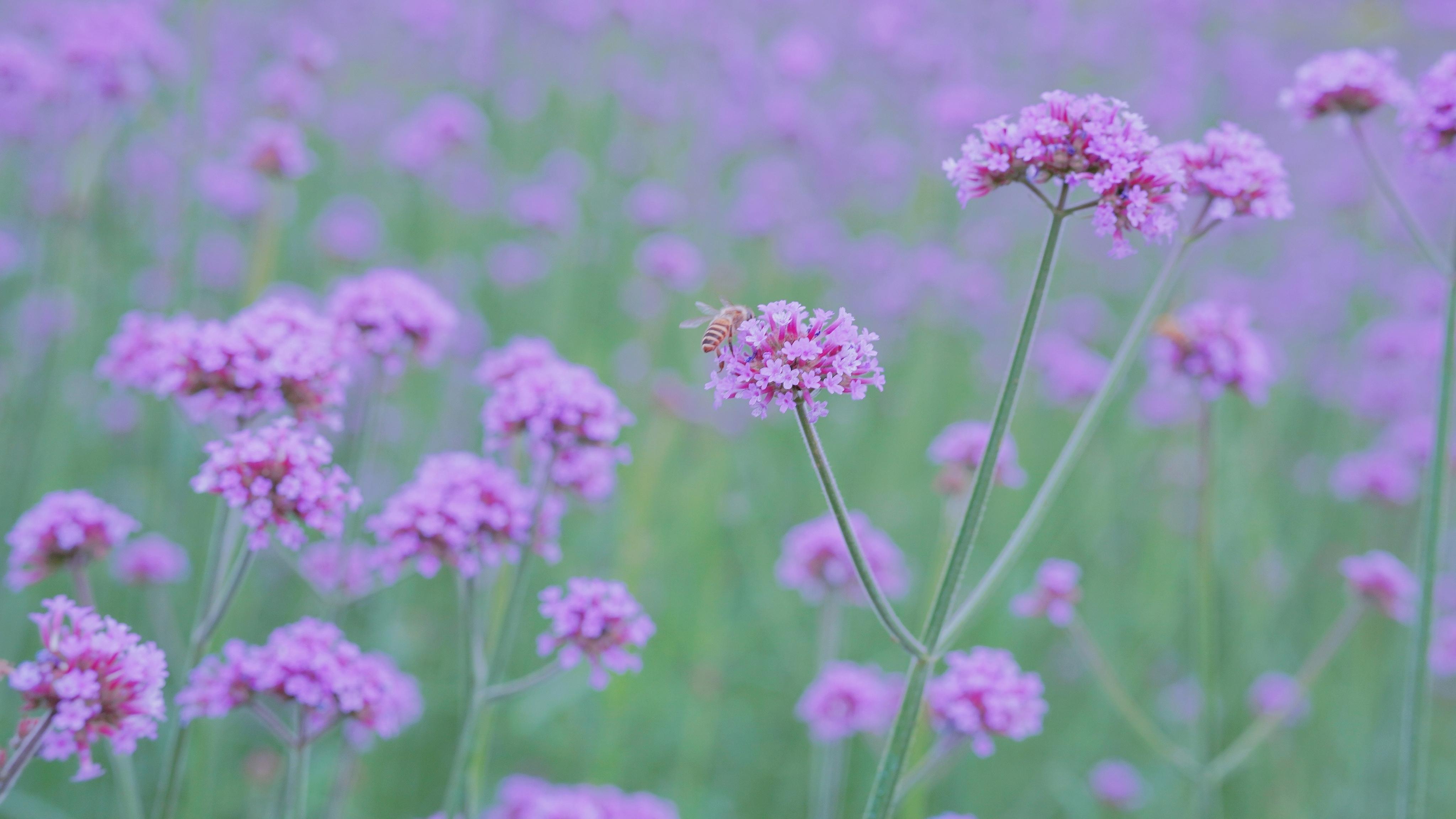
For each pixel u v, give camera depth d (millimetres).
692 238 1770
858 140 2164
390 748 1080
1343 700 1299
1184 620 1296
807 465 1506
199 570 1159
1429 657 807
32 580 806
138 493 1228
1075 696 1303
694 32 2020
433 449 1331
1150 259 1921
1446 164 808
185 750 781
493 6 1890
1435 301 1738
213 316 1364
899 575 957
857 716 912
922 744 902
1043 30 2121
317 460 769
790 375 697
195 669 781
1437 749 1322
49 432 1218
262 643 1144
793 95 2043
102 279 1370
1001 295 1944
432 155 1616
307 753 792
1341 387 1696
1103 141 714
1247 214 785
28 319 1247
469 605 804
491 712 824
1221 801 1138
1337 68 839
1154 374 910
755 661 1281
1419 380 1685
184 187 1392
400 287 879
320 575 977
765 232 1729
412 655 1160
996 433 715
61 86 1248
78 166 1232
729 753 1197
